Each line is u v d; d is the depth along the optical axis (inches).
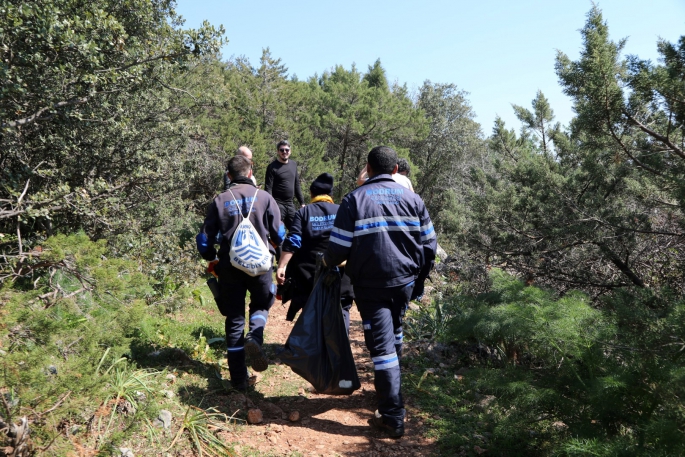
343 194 869.2
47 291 162.9
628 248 217.3
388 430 145.7
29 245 207.2
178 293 235.8
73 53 187.5
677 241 209.0
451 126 1179.3
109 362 143.6
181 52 226.5
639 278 220.4
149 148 269.0
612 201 241.8
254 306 171.6
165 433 131.3
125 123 237.5
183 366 176.6
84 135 233.6
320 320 154.6
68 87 207.8
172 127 280.8
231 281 165.6
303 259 182.2
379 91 918.4
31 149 221.5
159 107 272.8
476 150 1187.9
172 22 269.4
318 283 157.2
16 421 97.3
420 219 151.6
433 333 227.8
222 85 560.1
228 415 150.6
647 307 137.2
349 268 145.2
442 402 168.7
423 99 1216.8
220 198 168.2
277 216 173.8
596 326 135.0
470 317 160.2
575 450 108.5
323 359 153.0
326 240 181.3
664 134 187.0
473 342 209.5
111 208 231.3
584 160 246.2
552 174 262.7
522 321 140.3
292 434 144.9
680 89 169.8
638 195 206.4
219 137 569.0
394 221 143.9
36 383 105.6
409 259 145.5
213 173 450.0
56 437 101.3
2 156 209.8
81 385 109.7
